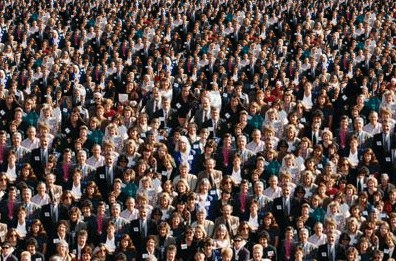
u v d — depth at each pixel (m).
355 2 55.31
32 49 48.19
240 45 46.94
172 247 29.55
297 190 32.25
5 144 34.25
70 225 30.70
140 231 30.84
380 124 36.16
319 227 30.73
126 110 36.75
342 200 31.98
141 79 43.50
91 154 34.28
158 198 32.09
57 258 28.77
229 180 32.34
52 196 31.72
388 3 54.94
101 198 32.22
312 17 53.75
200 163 34.25
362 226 31.27
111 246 30.58
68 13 53.34
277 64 45.31
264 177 33.09
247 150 34.50
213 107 36.88
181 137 34.69
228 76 44.50
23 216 31.08
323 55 45.44
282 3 54.94
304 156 34.41
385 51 46.28
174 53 46.81
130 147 33.78
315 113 36.91
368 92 41.34
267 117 35.94
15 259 29.58
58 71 42.78
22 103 39.16
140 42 47.50
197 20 51.94
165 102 37.78
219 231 30.38
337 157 34.50
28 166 32.97
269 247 30.33
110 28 49.19
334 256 30.64
